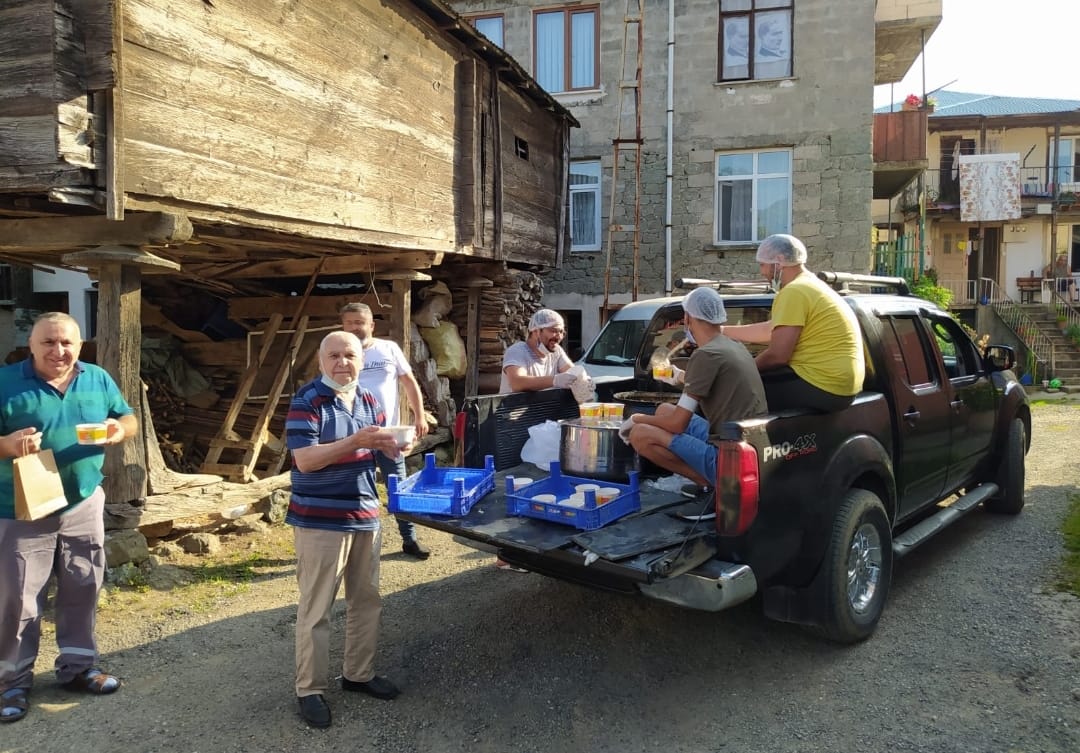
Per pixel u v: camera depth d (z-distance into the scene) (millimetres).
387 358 5277
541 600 4680
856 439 3895
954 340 5652
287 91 5516
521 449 4742
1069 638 3904
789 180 13703
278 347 8016
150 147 4402
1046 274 22938
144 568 5000
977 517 6199
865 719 3229
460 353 9578
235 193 5039
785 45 13625
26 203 4590
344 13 6152
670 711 3350
